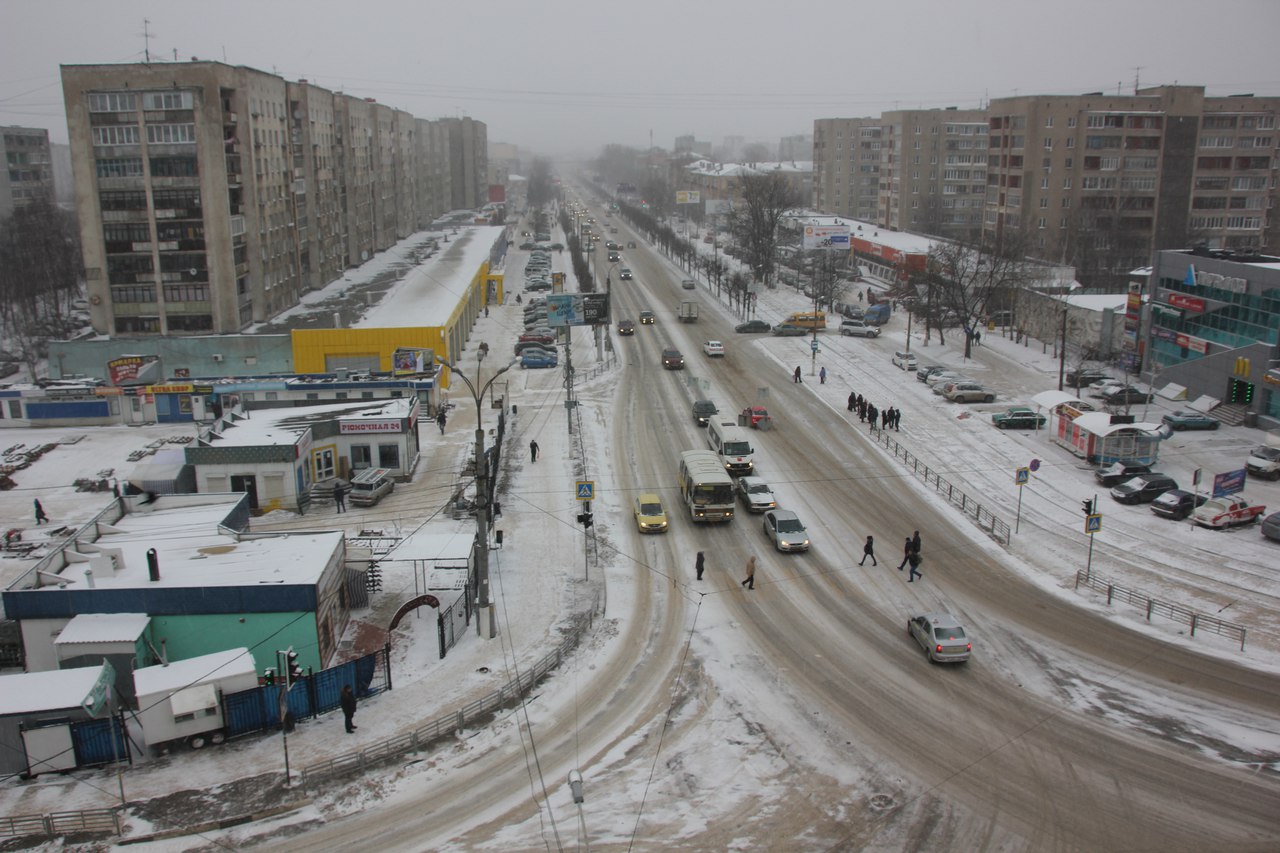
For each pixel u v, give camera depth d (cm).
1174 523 4475
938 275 8756
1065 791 2506
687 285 12250
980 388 6756
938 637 3247
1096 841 2300
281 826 2364
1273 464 4941
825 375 7569
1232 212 11419
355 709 2891
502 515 4712
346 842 2306
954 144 15138
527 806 2459
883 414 6109
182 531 3719
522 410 6738
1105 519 4566
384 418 5234
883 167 16088
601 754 2709
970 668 3203
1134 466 5000
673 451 5747
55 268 10419
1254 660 3222
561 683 3130
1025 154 10981
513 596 3812
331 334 7288
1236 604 3628
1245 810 2411
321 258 10256
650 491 5056
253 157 8181
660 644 3397
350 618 3631
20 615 3106
